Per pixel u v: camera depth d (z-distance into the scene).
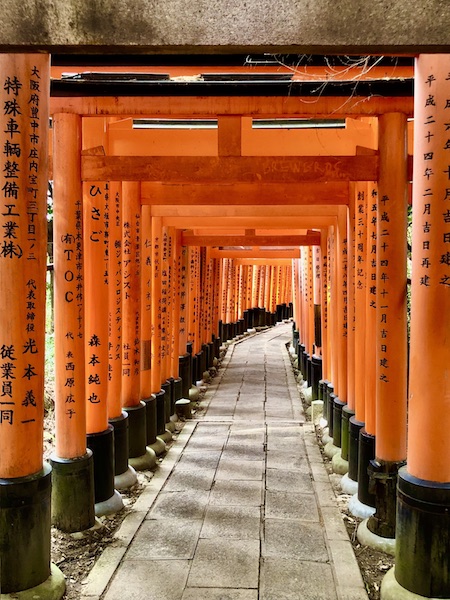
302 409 10.59
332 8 1.86
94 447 5.20
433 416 3.43
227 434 8.49
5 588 3.62
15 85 3.47
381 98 4.55
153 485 6.10
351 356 6.54
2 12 1.89
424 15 1.86
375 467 4.62
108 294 5.48
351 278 6.46
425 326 3.43
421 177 3.45
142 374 7.36
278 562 4.35
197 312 12.90
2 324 3.56
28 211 3.56
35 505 3.67
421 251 3.45
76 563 4.32
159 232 7.96
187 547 4.60
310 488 6.03
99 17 1.88
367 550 4.53
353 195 6.30
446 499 3.40
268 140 5.73
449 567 3.44
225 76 4.43
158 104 4.60
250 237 11.20
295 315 18.88
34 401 3.68
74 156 4.70
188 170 4.71
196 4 1.86
